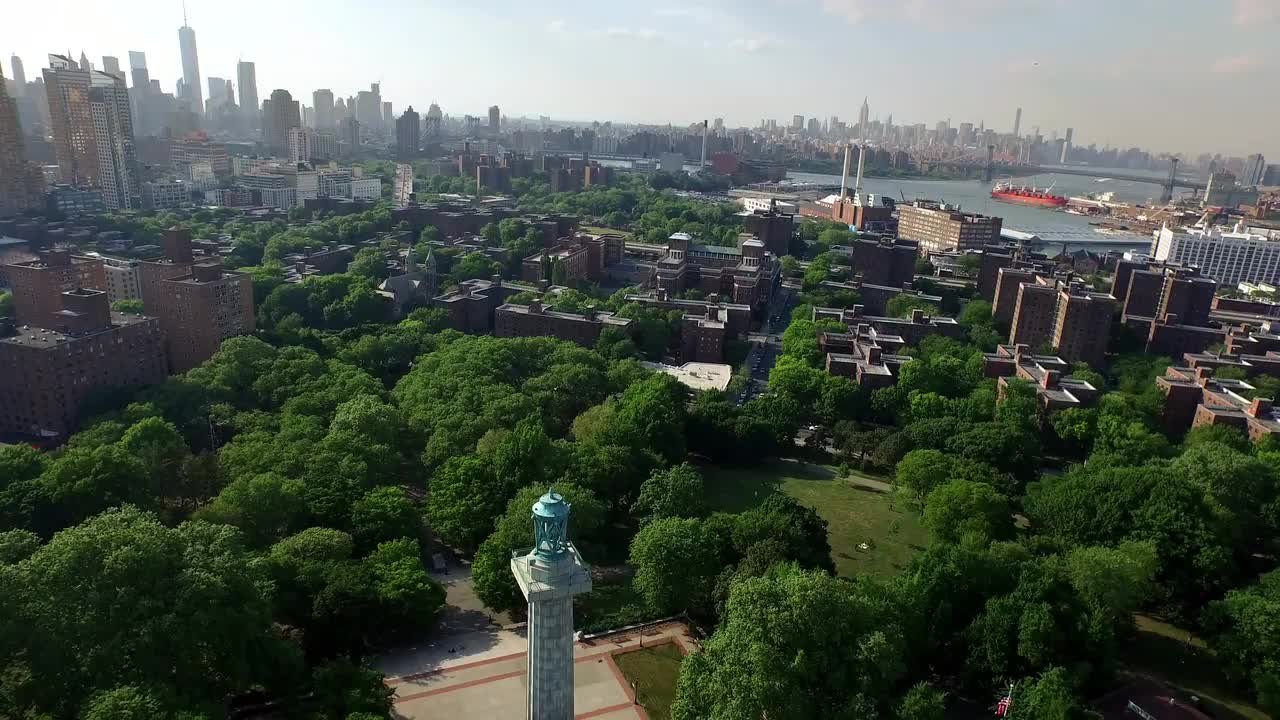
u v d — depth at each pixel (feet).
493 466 531.09
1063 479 561.02
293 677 357.20
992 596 411.34
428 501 542.16
